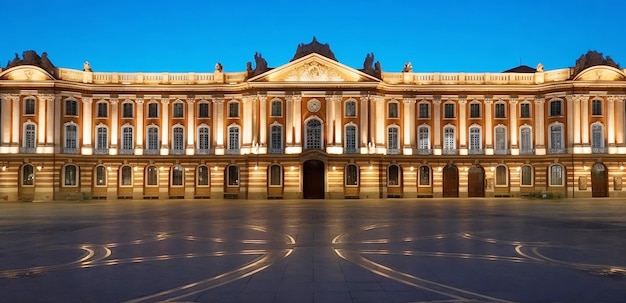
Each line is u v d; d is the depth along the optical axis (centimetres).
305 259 1989
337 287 1523
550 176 7362
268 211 4588
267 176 7144
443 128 7488
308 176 7212
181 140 7438
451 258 2012
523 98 7481
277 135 7181
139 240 2562
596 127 7238
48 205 5775
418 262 1925
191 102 7406
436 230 2969
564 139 7281
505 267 1831
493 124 7500
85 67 7344
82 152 7231
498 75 7525
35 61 7100
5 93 6969
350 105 7225
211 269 1798
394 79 7519
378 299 1389
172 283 1586
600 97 7225
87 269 1812
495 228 3073
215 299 1394
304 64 7162
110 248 2294
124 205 5744
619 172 7206
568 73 7356
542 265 1872
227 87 7356
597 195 7244
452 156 7444
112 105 7356
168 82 7431
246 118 7319
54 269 1817
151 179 7425
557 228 3077
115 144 7344
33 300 1401
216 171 7369
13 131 6969
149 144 7412
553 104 7369
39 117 7006
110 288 1527
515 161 7462
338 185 7088
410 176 7406
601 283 1585
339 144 7131
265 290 1490
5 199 6900
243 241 2506
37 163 6962
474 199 6931
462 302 1364
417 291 1476
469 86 7462
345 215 4081
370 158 7144
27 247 2338
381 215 4075
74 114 7212
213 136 7400
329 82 7138
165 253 2147
